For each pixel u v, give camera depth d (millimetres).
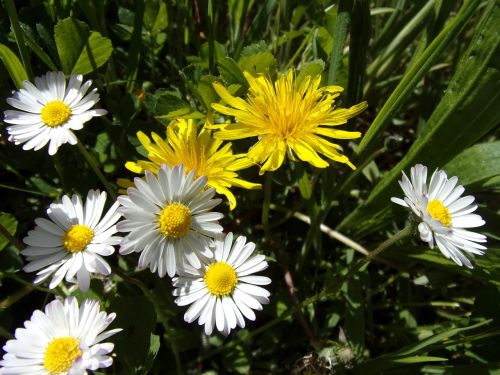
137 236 101
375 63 176
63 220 108
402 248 152
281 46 180
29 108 124
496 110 126
